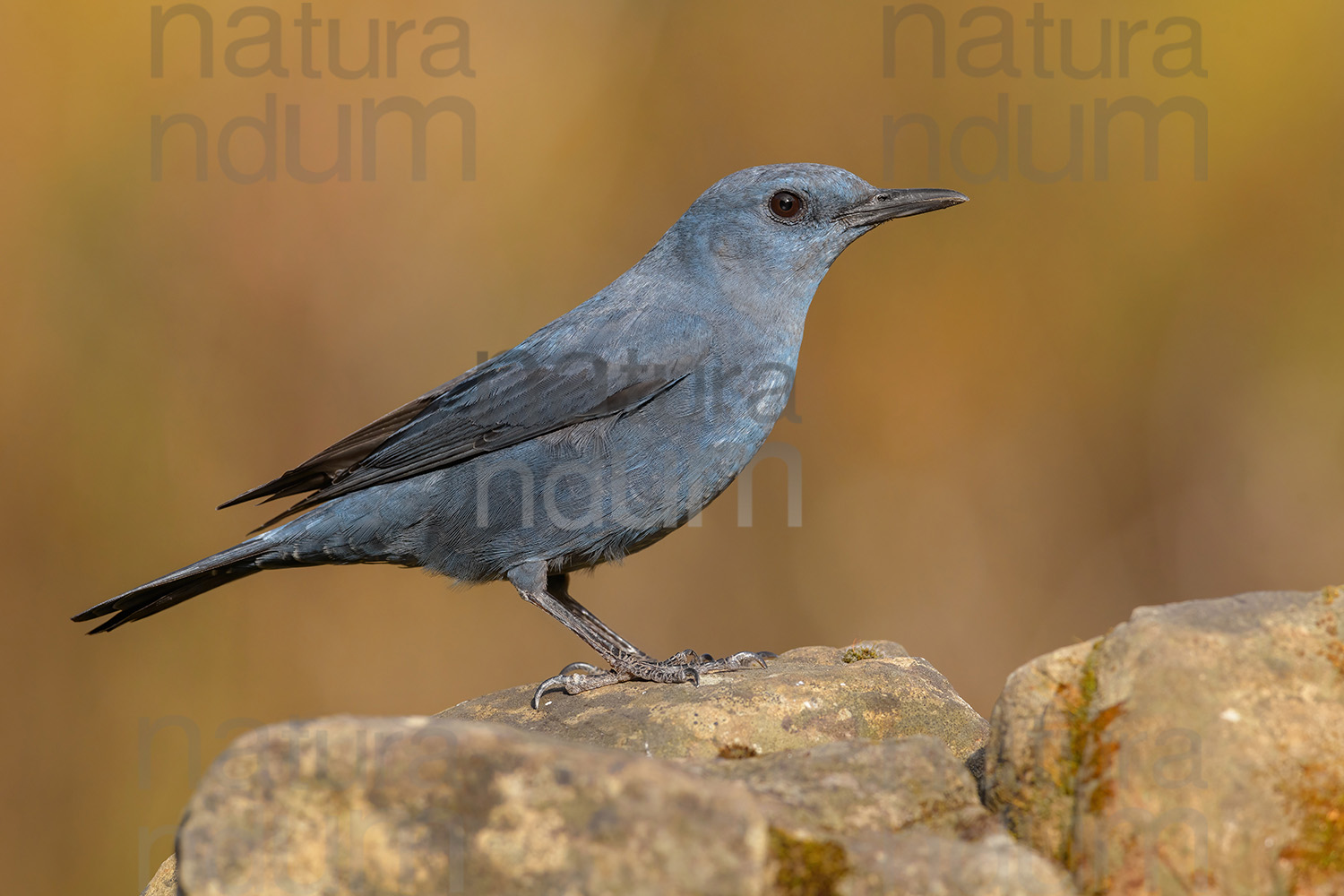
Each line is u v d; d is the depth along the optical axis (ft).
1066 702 20.47
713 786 17.56
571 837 17.37
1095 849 18.57
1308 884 17.75
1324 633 20.21
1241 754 18.62
